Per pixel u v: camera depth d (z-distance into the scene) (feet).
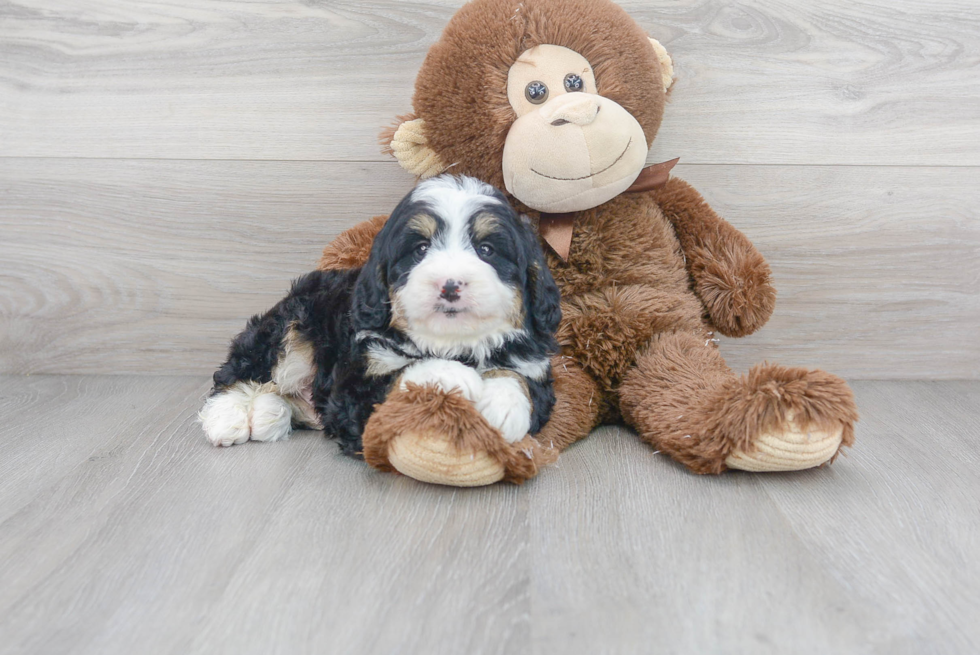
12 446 6.19
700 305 6.72
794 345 8.05
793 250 7.86
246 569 4.23
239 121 7.74
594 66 6.08
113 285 8.09
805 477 5.51
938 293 7.95
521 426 5.15
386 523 4.76
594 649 3.51
